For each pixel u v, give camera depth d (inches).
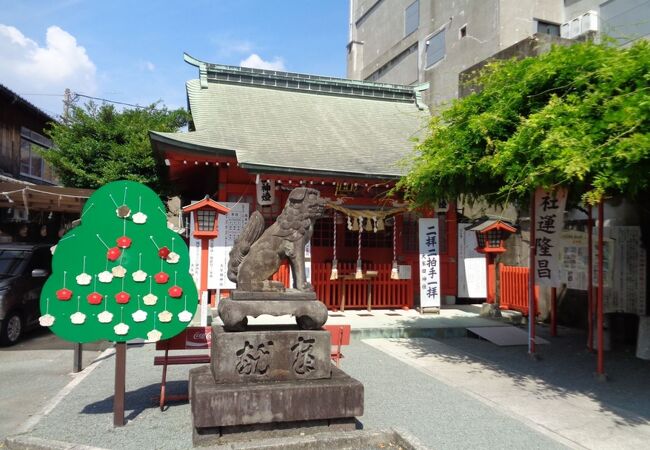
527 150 222.7
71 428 186.2
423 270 469.7
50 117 833.5
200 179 577.0
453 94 872.3
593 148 195.2
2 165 722.8
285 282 446.0
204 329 216.5
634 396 241.3
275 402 169.2
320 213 201.9
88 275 185.8
